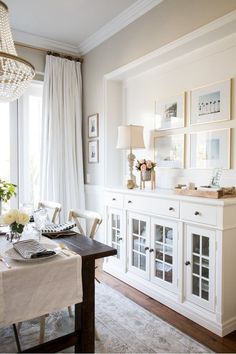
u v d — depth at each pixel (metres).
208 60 2.54
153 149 3.17
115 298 2.60
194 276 2.25
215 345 1.91
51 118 3.72
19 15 3.19
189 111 2.73
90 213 2.36
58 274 1.51
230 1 2.19
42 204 3.03
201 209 2.13
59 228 2.17
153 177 2.94
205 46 2.54
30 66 1.89
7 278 1.36
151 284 2.65
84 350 1.70
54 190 3.73
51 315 2.28
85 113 4.04
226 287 2.03
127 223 2.94
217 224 2.01
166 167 2.99
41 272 1.46
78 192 3.95
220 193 2.11
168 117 2.95
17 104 3.72
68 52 3.99
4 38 1.97
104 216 3.30
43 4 2.98
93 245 1.83
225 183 2.41
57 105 3.78
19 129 3.73
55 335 2.00
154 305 2.48
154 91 3.14
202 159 2.61
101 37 3.60
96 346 1.89
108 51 3.54
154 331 2.07
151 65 3.05
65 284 1.54
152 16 2.89
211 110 2.51
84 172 4.10
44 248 1.63
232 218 2.03
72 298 1.56
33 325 2.13
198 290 2.22
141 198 2.73
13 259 1.50
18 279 1.39
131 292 2.74
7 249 1.71
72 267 1.56
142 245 2.78
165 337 2.00
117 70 3.33
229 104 2.36
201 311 2.17
